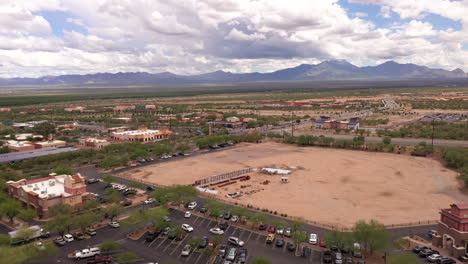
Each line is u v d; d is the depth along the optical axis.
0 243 105.00
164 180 186.25
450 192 161.88
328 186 173.75
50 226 113.38
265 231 121.06
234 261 99.12
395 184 175.00
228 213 134.62
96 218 122.38
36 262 99.94
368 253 105.38
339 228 122.69
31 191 144.25
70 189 143.88
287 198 156.25
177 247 109.00
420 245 107.25
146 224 127.12
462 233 99.31
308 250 106.75
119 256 102.88
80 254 102.19
